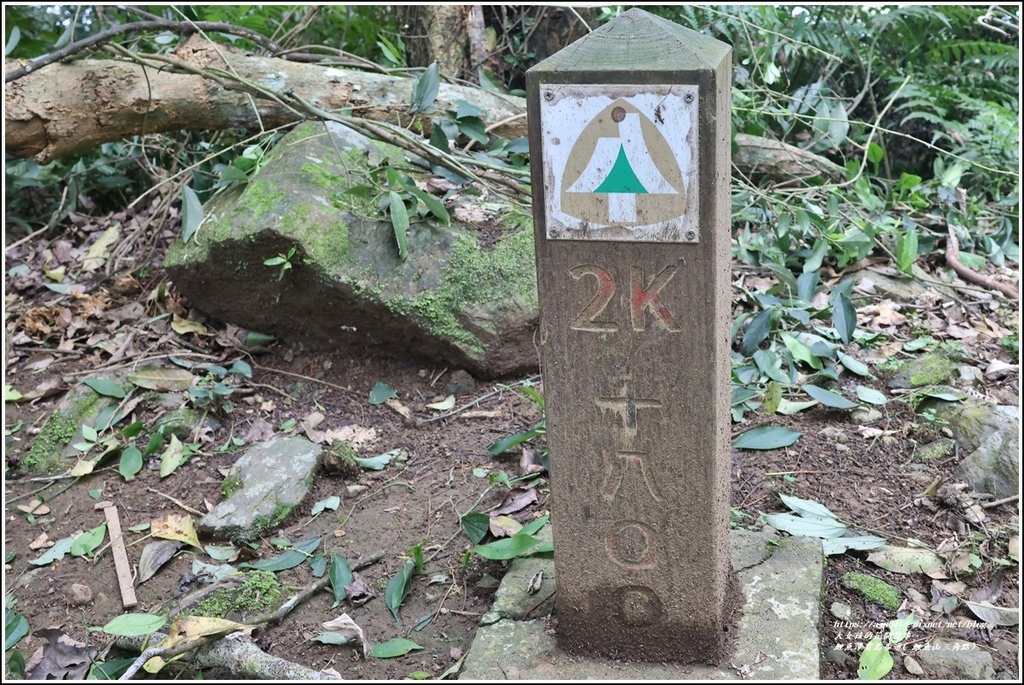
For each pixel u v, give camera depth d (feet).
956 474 9.02
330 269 10.58
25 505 9.75
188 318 12.05
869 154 14.21
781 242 12.65
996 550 8.13
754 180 14.65
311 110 11.76
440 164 11.48
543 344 6.16
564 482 6.46
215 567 8.48
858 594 7.69
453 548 8.51
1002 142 14.39
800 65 16.34
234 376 11.26
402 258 10.68
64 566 8.80
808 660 6.58
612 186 5.70
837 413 10.05
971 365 10.77
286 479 9.28
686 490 6.24
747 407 10.18
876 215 13.53
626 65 5.50
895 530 8.45
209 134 15.26
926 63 16.01
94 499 9.66
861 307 11.98
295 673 7.00
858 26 15.66
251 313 11.48
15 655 7.50
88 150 14.60
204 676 7.23
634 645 6.73
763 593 7.27
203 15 15.96
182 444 10.23
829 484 9.04
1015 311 11.93
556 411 6.29
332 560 8.29
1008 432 9.16
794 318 11.55
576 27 14.82
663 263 5.80
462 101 12.57
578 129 5.64
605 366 6.10
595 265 5.90
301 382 11.12
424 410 10.46
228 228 10.81
